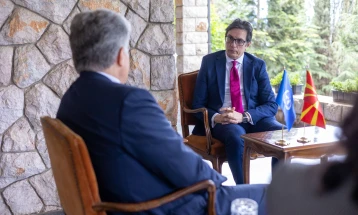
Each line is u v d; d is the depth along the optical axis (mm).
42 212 2744
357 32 6652
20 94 2568
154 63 2908
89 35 1525
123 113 1418
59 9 2584
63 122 1591
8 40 2492
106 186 1494
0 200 2623
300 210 792
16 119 2582
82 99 1510
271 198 863
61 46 2619
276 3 7824
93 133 1462
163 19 2877
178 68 5867
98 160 1472
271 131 2662
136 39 2834
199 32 5785
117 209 1440
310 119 2432
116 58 1568
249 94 3029
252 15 8203
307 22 7766
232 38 2965
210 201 1572
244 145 2580
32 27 2539
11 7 2482
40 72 2598
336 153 768
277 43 7941
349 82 4223
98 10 1586
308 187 797
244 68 3049
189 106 3189
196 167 1567
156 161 1476
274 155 2324
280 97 2455
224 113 2865
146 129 1438
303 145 2285
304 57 7742
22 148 2609
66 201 1635
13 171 2609
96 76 1545
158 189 1526
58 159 1519
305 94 2451
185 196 1619
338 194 748
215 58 3109
